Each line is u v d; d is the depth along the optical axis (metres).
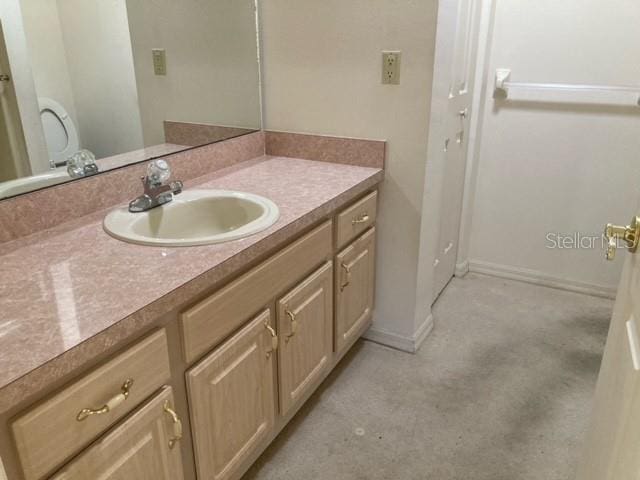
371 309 2.20
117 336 0.91
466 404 1.92
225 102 1.97
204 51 1.84
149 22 1.64
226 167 1.99
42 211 1.34
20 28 1.30
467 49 2.41
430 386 2.03
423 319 2.31
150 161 1.64
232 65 1.97
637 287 0.94
